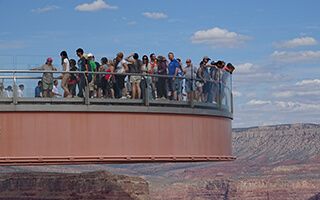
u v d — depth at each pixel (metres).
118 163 28.92
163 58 29.16
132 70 28.47
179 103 29.00
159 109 28.16
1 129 26.30
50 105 26.62
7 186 185.12
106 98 27.48
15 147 26.31
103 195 176.12
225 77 32.12
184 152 28.84
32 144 26.45
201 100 29.94
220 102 31.30
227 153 31.84
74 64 27.69
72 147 26.77
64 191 179.88
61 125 26.75
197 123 29.55
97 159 27.00
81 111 26.98
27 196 182.88
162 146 28.22
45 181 182.50
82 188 179.50
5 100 26.52
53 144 26.62
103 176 177.25
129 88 27.98
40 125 26.58
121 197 174.38
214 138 30.45
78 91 27.28
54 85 27.19
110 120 27.33
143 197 178.50
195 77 29.86
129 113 27.62
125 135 27.48
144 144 27.81
